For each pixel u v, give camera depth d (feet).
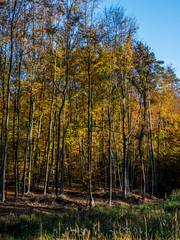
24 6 43.98
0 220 25.89
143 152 63.26
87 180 43.21
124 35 50.88
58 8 46.09
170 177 92.07
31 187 69.00
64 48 50.72
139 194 67.00
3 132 57.93
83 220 26.27
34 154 64.03
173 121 91.30
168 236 15.89
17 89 52.80
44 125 70.95
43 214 31.53
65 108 58.13
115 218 26.21
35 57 53.31
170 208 34.19
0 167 60.34
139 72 58.49
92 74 48.85
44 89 55.83
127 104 57.77
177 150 89.20
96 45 47.06
